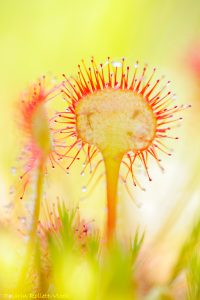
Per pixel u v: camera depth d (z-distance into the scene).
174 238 0.12
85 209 0.12
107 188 0.09
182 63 0.14
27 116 0.09
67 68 0.15
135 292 0.09
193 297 0.09
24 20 0.16
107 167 0.09
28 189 0.10
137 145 0.09
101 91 0.09
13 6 0.16
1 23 0.16
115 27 0.16
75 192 0.12
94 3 0.16
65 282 0.09
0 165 0.12
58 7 0.16
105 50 0.15
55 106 0.10
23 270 0.09
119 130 0.09
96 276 0.08
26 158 0.09
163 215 0.13
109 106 0.09
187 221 0.13
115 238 0.09
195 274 0.09
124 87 0.09
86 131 0.09
